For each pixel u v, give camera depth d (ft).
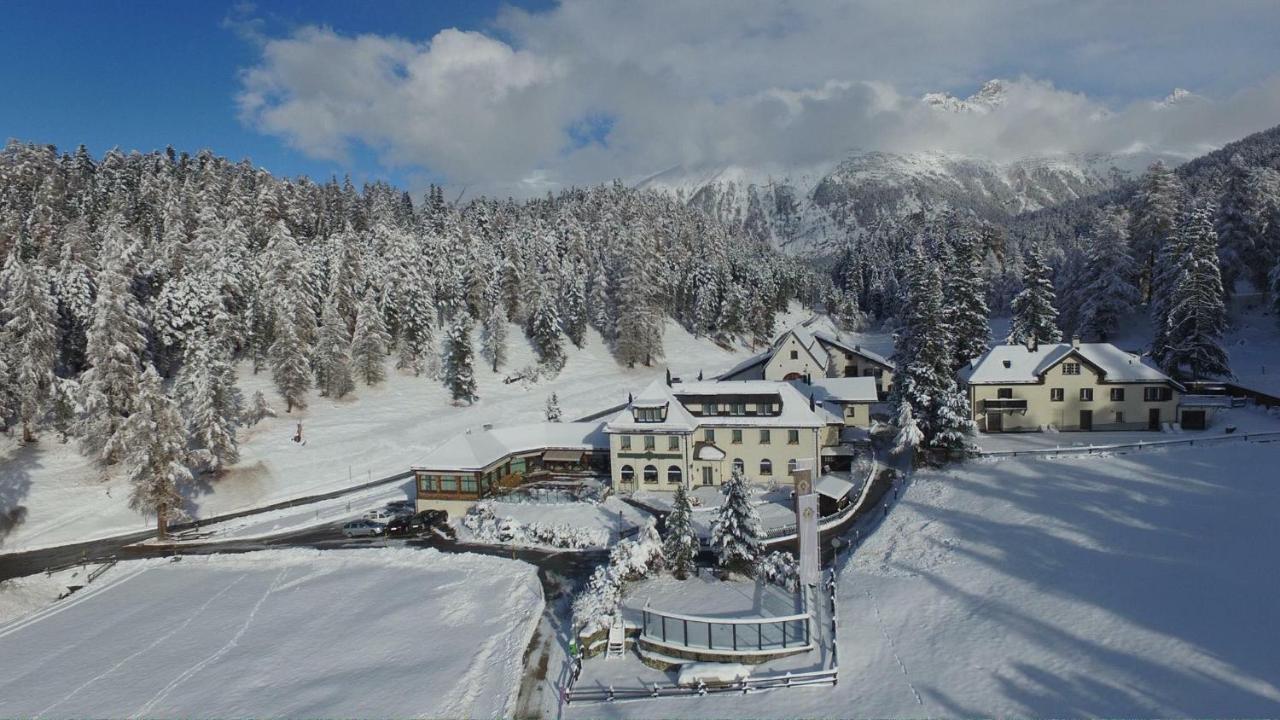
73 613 140.97
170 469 181.16
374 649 117.50
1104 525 131.03
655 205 633.20
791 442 184.55
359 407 277.23
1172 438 180.55
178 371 273.33
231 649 120.88
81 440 220.64
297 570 156.66
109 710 103.65
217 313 269.23
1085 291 286.05
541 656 111.86
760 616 114.32
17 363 214.28
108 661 119.55
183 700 104.99
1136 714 81.97
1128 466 158.20
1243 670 86.48
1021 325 254.06
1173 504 135.23
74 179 391.45
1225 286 278.67
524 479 200.13
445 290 375.04
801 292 622.54
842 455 191.11
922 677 95.50
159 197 367.45
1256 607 98.63
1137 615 101.91
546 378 334.03
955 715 86.48
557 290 405.59
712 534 135.95
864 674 97.66
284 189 407.64
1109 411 199.21
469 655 112.57
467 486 184.34
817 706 91.25
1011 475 163.22
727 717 90.63
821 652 103.71
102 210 362.53
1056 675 91.81
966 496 156.15
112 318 212.64
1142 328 288.30
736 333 445.37
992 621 107.14
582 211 600.39
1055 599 109.91
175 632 129.18
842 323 524.93
